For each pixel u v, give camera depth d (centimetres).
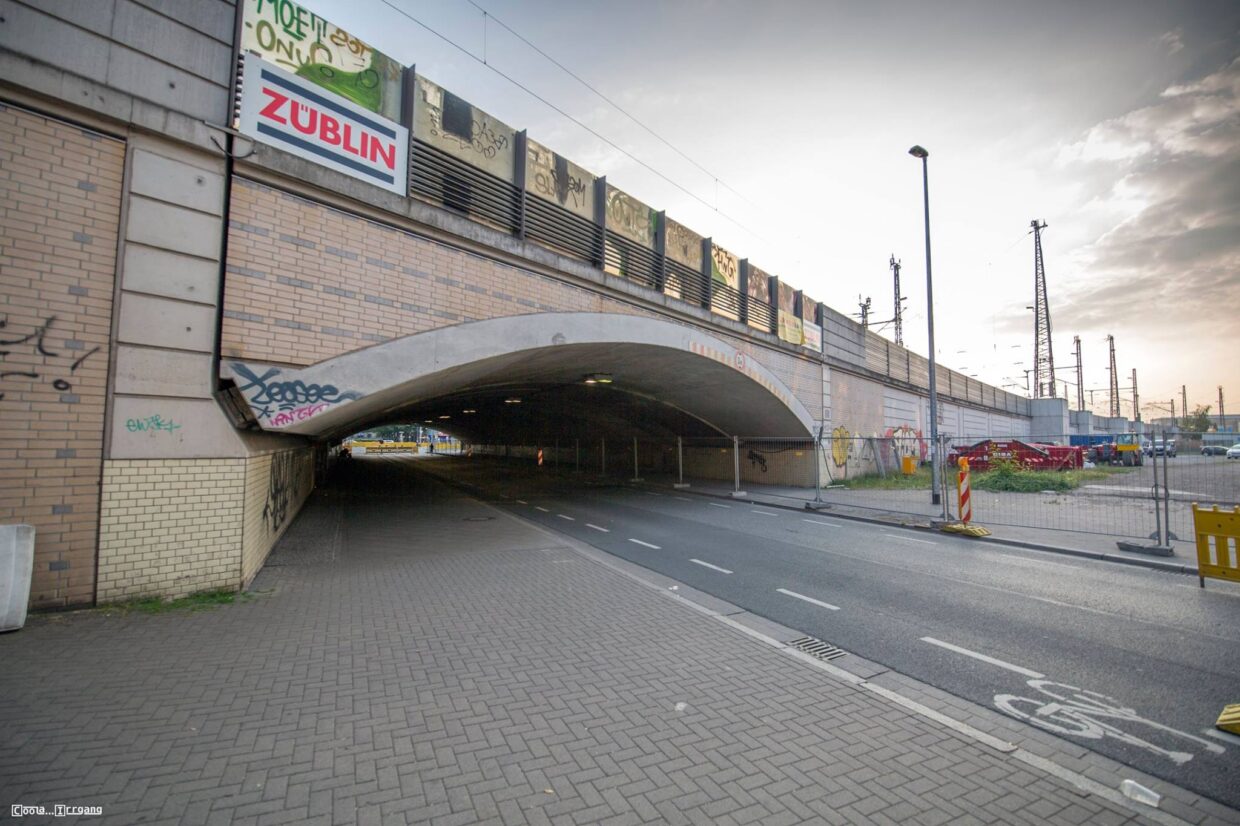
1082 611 669
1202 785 323
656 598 695
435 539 1080
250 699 395
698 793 304
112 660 451
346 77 834
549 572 817
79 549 561
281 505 1042
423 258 908
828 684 455
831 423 2405
